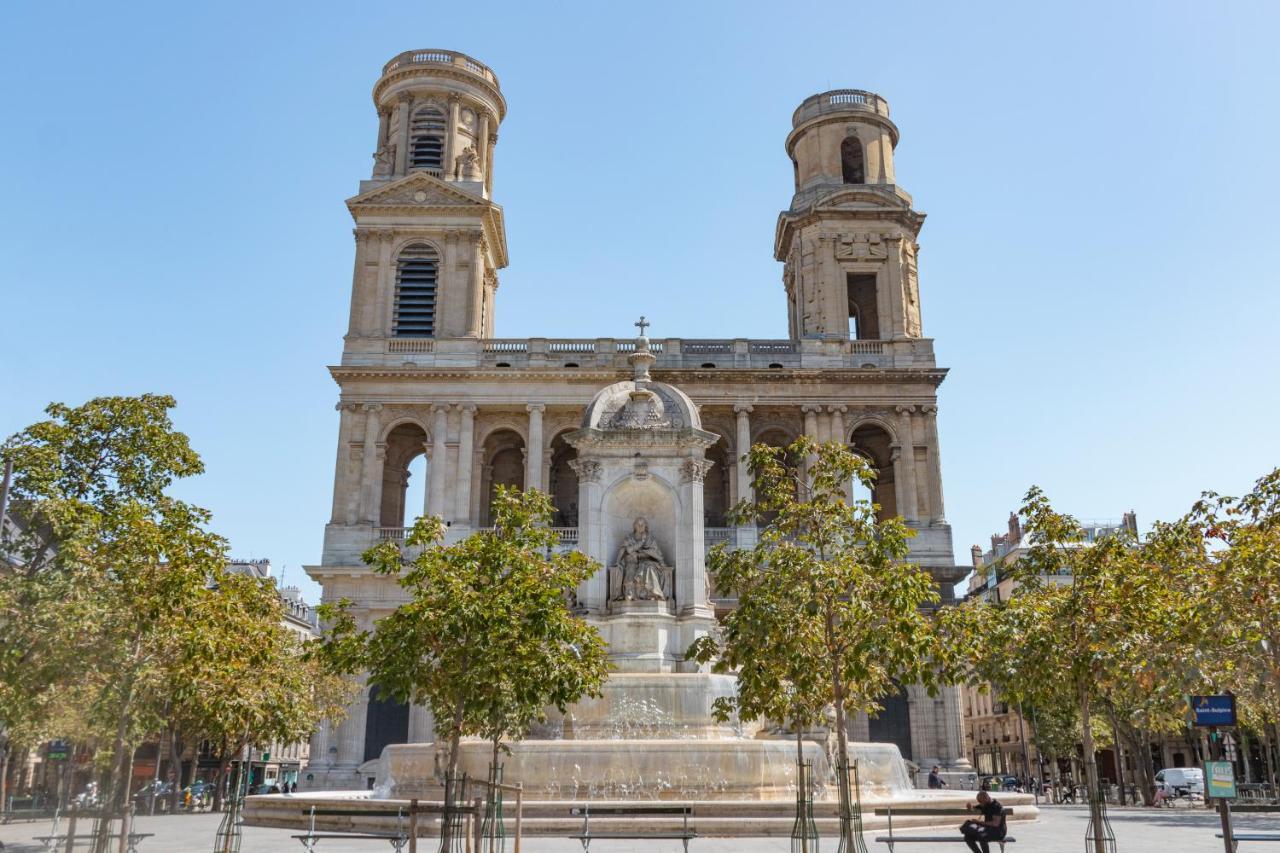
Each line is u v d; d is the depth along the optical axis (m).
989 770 116.75
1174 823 39.75
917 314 81.75
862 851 21.77
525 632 22.66
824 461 25.17
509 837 28.16
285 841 29.08
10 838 21.33
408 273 79.50
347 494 72.62
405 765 33.25
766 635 23.08
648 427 40.75
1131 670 22.31
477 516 74.75
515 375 75.06
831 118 86.12
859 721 67.94
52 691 22.91
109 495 30.86
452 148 83.81
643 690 35.28
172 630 25.00
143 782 51.88
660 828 28.19
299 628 108.00
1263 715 50.88
